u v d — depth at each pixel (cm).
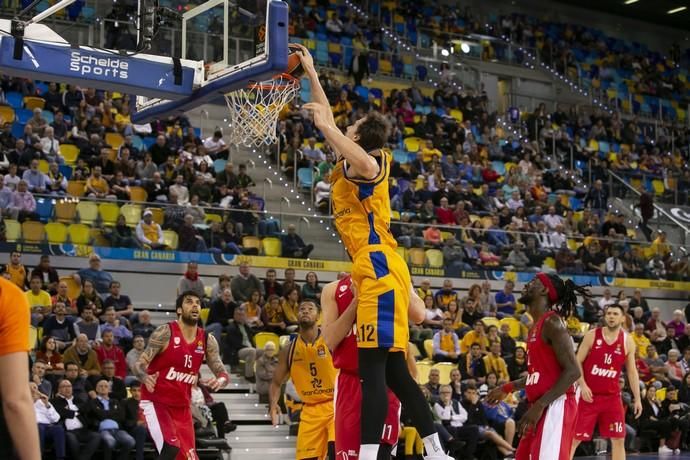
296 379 852
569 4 3678
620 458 1055
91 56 725
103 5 747
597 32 3712
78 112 1989
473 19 3403
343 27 2983
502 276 2048
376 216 457
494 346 1555
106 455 1224
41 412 1186
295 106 2312
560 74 3362
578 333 1802
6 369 302
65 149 1877
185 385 850
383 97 2705
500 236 2075
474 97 2869
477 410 1448
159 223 1758
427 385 1461
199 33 760
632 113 3397
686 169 3114
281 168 2125
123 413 1253
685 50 3866
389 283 446
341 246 1917
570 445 696
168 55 766
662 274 2283
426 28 3073
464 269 2005
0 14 716
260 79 703
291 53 630
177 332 845
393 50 2984
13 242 1616
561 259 2130
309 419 850
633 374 1059
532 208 2338
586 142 3052
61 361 1303
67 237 1667
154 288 1734
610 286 2183
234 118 746
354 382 507
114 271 1700
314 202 2033
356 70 2772
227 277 1612
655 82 3622
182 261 1761
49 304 1464
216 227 1805
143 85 743
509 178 2495
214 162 2059
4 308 304
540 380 695
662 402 1705
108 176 1802
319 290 1691
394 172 2256
